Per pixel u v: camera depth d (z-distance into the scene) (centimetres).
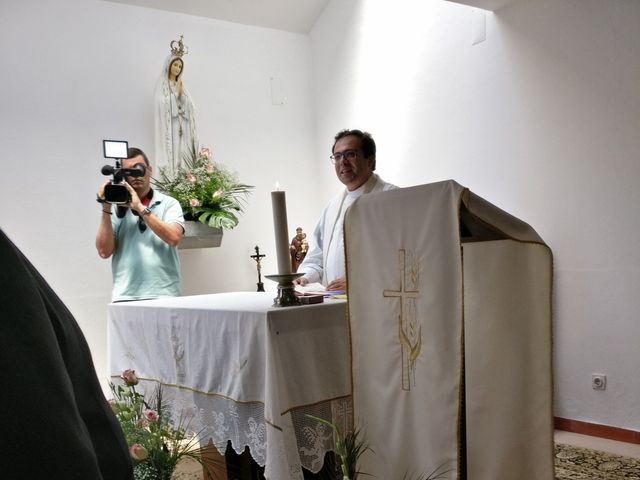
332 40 594
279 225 215
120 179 350
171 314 257
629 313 361
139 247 365
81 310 475
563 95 388
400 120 516
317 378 212
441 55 473
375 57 541
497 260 232
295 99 612
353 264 218
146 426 234
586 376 382
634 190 356
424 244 196
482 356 236
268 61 596
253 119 582
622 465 310
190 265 539
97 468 54
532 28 404
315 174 623
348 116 578
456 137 463
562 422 394
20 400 51
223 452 228
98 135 491
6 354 51
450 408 188
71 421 53
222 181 501
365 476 211
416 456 198
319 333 215
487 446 234
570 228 388
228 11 563
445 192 191
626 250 361
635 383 359
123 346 301
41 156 465
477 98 445
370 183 338
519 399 228
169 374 263
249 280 571
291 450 196
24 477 49
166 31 532
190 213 487
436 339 192
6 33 455
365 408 212
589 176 377
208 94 555
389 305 206
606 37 365
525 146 412
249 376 212
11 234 450
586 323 382
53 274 466
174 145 505
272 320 201
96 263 485
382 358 208
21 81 460
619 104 360
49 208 467
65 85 479
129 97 509
